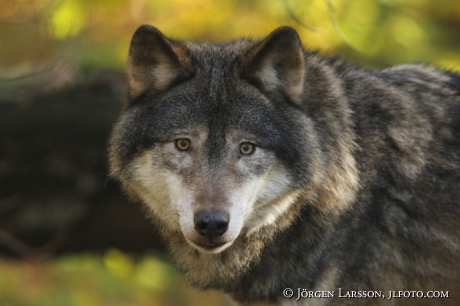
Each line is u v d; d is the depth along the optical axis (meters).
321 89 9.12
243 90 8.69
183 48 9.05
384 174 9.13
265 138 8.52
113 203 14.46
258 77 8.73
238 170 8.42
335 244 8.95
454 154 9.27
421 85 9.66
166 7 16.31
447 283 9.43
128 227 14.61
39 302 18.45
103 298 19.06
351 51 15.69
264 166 8.55
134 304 19.31
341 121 8.94
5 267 19.38
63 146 14.31
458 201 9.20
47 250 14.63
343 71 9.62
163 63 8.84
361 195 9.00
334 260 8.98
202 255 9.30
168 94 8.83
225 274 9.25
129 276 19.81
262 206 8.78
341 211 8.85
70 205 14.51
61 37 13.88
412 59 16.45
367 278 9.19
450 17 19.80
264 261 9.11
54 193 14.51
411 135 9.20
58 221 14.48
